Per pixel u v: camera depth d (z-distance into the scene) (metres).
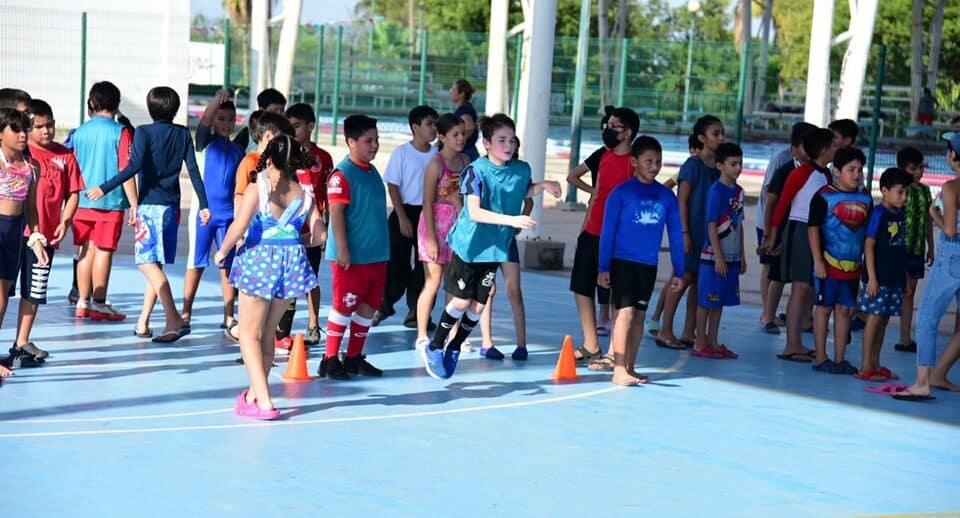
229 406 7.84
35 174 8.40
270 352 7.76
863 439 7.86
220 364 9.09
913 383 9.68
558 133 36.34
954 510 6.40
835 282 9.91
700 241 10.38
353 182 8.52
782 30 72.81
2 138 8.14
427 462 6.79
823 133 10.36
